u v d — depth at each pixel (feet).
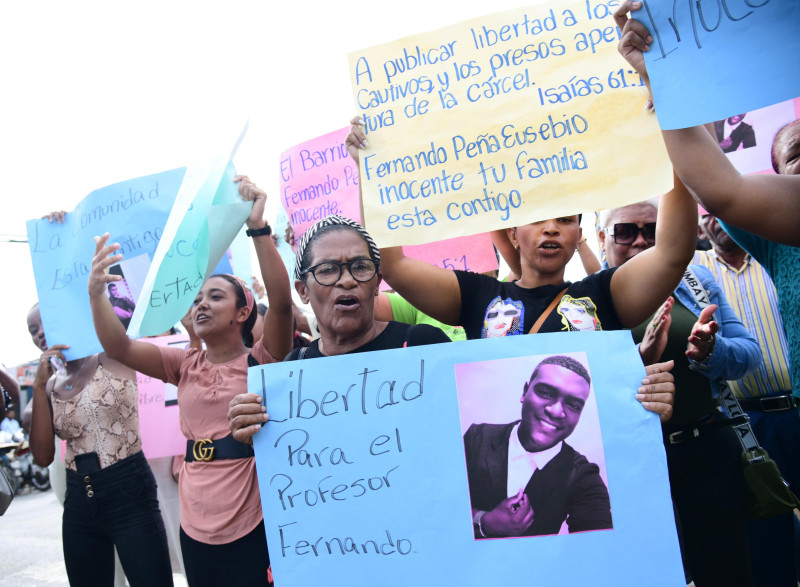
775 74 4.87
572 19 6.56
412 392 5.71
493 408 5.57
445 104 6.84
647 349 7.01
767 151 9.63
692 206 6.11
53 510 30.60
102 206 9.62
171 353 9.25
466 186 6.68
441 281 7.45
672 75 5.14
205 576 7.74
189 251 7.97
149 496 10.14
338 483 5.64
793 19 4.86
